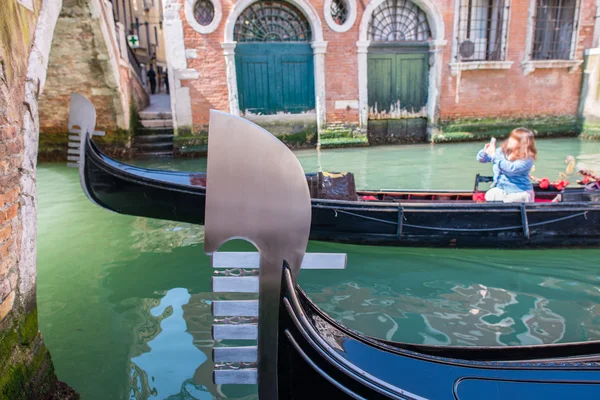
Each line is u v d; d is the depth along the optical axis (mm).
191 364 2748
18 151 2266
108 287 3758
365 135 10859
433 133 11195
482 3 10828
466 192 4848
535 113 11625
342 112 10641
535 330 3049
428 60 10992
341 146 10773
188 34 9453
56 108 9164
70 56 8305
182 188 4367
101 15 7867
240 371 1820
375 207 4223
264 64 10180
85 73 8695
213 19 9469
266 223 1645
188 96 9695
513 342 2910
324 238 4391
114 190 4527
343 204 4250
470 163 8609
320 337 1741
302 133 10688
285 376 1810
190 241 4766
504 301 3463
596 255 4297
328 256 1688
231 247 4508
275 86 10336
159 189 4418
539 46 11438
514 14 10859
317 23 10016
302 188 1614
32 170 2404
